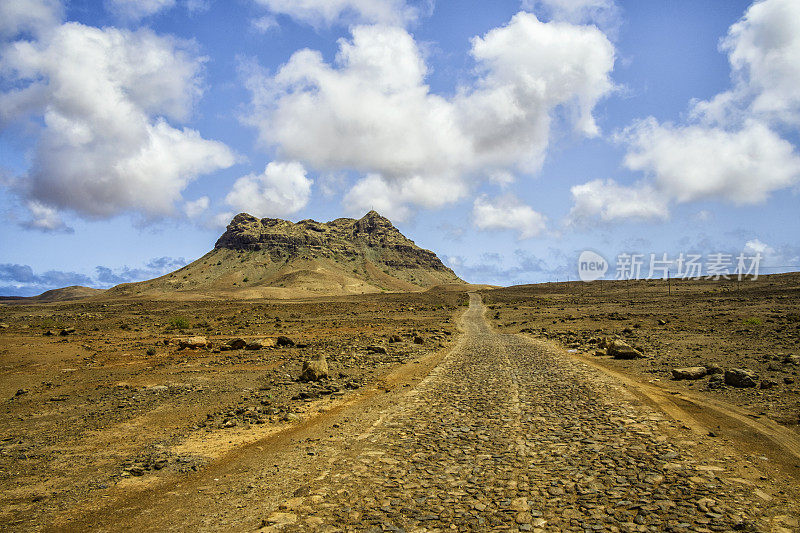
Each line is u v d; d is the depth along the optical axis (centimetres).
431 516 611
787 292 6838
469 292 14688
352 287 19425
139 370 1997
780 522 570
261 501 666
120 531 576
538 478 748
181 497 686
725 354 2047
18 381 1753
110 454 897
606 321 4856
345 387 1627
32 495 695
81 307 7731
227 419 1172
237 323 5047
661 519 587
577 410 1212
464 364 2200
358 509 636
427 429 1064
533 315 6488
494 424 1096
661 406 1220
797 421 1012
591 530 566
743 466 772
